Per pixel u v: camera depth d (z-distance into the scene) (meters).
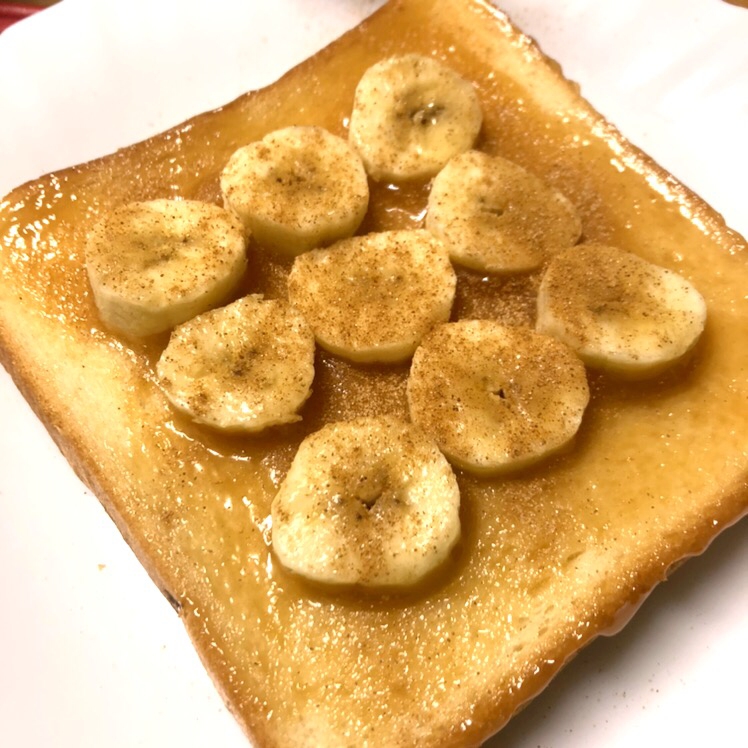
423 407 0.15
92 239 0.17
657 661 0.15
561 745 0.15
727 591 0.16
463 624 0.14
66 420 0.17
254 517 0.15
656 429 0.16
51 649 0.16
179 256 0.16
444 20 0.21
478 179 0.18
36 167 0.21
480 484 0.15
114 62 0.22
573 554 0.15
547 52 0.22
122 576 0.16
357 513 0.14
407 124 0.19
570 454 0.16
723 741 0.14
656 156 0.21
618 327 0.16
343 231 0.17
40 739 0.15
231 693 0.14
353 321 0.16
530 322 0.17
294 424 0.16
